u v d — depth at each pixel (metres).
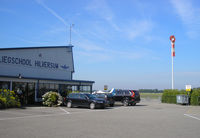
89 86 31.52
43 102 23.02
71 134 8.74
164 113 17.47
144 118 14.02
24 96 23.34
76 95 22.11
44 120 12.57
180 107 24.88
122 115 15.56
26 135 8.48
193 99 28.44
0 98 18.39
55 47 29.73
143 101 39.34
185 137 8.45
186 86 29.55
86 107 22.75
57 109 19.94
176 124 11.67
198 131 9.70
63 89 27.67
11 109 18.56
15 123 11.37
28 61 25.92
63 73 30.88
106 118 13.77
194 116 15.70
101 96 24.42
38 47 27.11
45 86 25.48
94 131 9.41
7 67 23.50
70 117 14.12
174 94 32.22
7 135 8.45
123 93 26.47
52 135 8.53
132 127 10.53
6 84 21.62
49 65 28.73
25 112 16.62
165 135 8.77
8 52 23.72
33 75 26.42
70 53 32.28
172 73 34.69
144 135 8.73
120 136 8.48
